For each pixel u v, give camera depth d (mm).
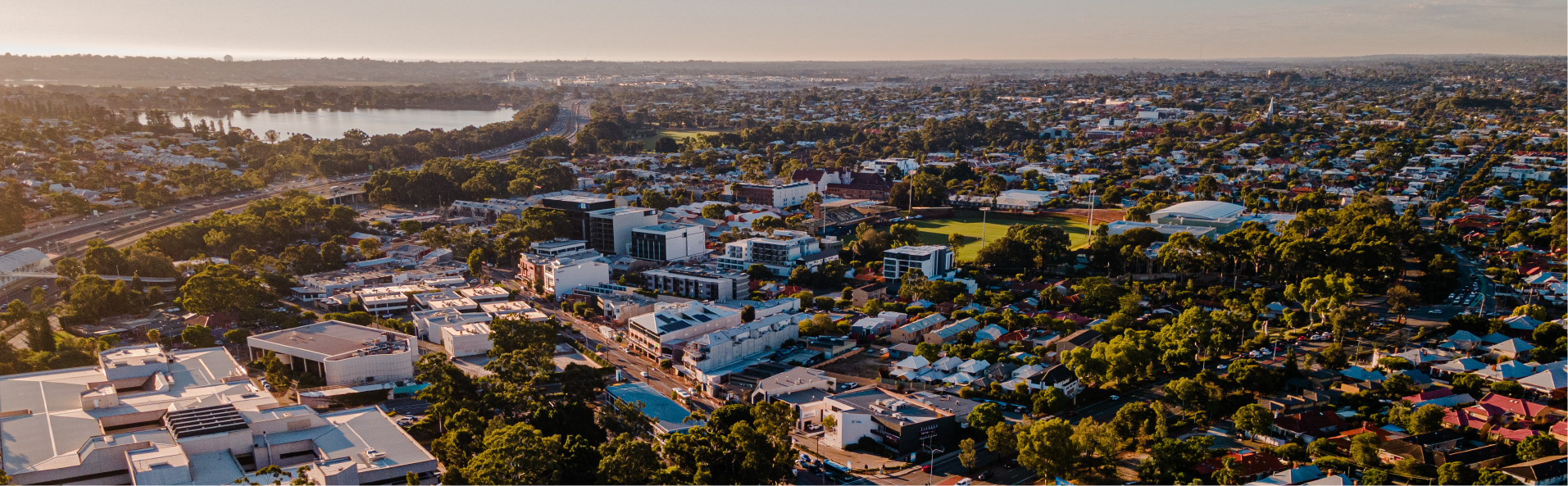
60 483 197125
